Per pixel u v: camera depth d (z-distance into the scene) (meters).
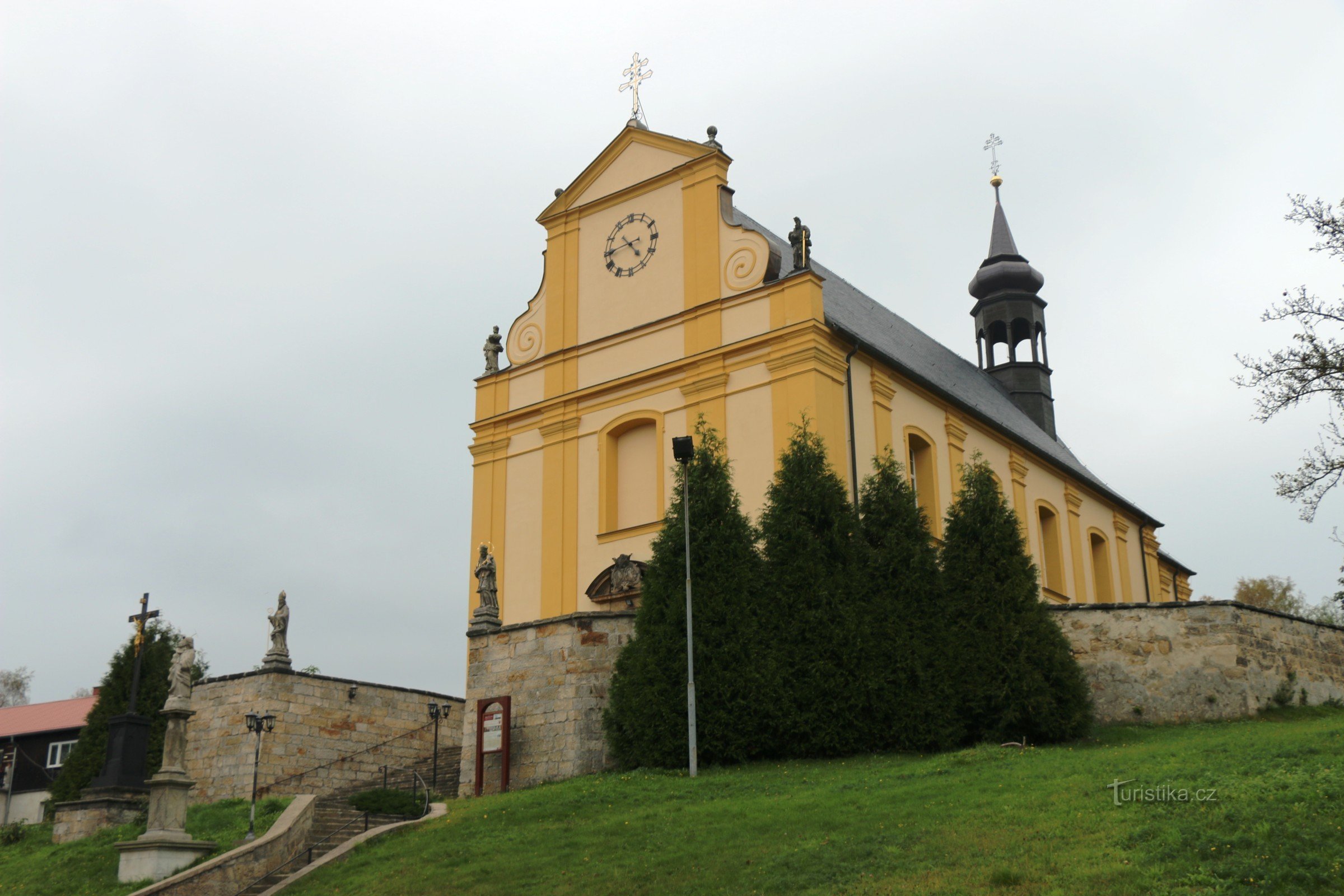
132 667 36.22
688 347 34.84
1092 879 14.00
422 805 25.84
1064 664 27.02
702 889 16.14
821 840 17.50
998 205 59.78
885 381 35.62
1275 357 23.20
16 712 49.91
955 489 38.62
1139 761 20.06
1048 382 57.06
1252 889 13.08
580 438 36.50
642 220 37.06
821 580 27.20
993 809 17.84
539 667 27.45
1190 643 28.59
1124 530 52.84
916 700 26.42
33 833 31.59
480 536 37.69
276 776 32.56
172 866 23.80
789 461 28.73
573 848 19.25
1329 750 18.33
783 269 38.38
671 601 26.91
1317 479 22.80
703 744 25.67
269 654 33.41
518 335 39.19
